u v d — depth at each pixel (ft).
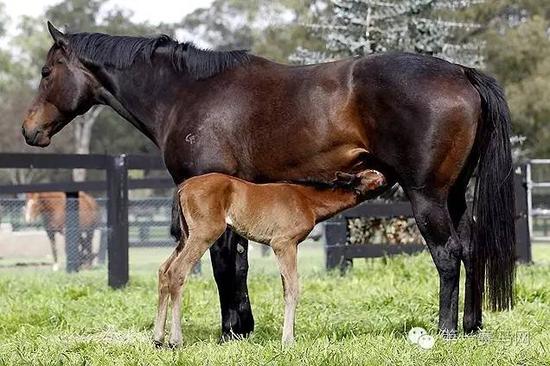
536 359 16.57
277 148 19.95
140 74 21.83
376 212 36.96
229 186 19.22
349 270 36.14
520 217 39.86
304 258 51.34
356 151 19.53
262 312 24.44
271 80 20.34
